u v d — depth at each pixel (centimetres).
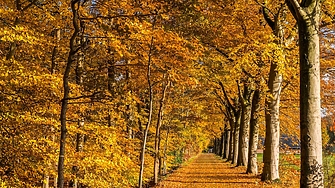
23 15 1053
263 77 1734
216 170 2648
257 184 1669
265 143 1759
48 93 1001
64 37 1259
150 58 1182
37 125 1005
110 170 1181
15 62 888
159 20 1177
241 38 1520
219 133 5244
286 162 2031
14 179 962
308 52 803
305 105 797
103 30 1032
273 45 1352
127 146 1370
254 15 1611
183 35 1372
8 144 961
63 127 846
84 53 1174
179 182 1917
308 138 788
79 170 1149
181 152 3719
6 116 909
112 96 1090
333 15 1459
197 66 1527
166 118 2173
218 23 1548
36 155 987
